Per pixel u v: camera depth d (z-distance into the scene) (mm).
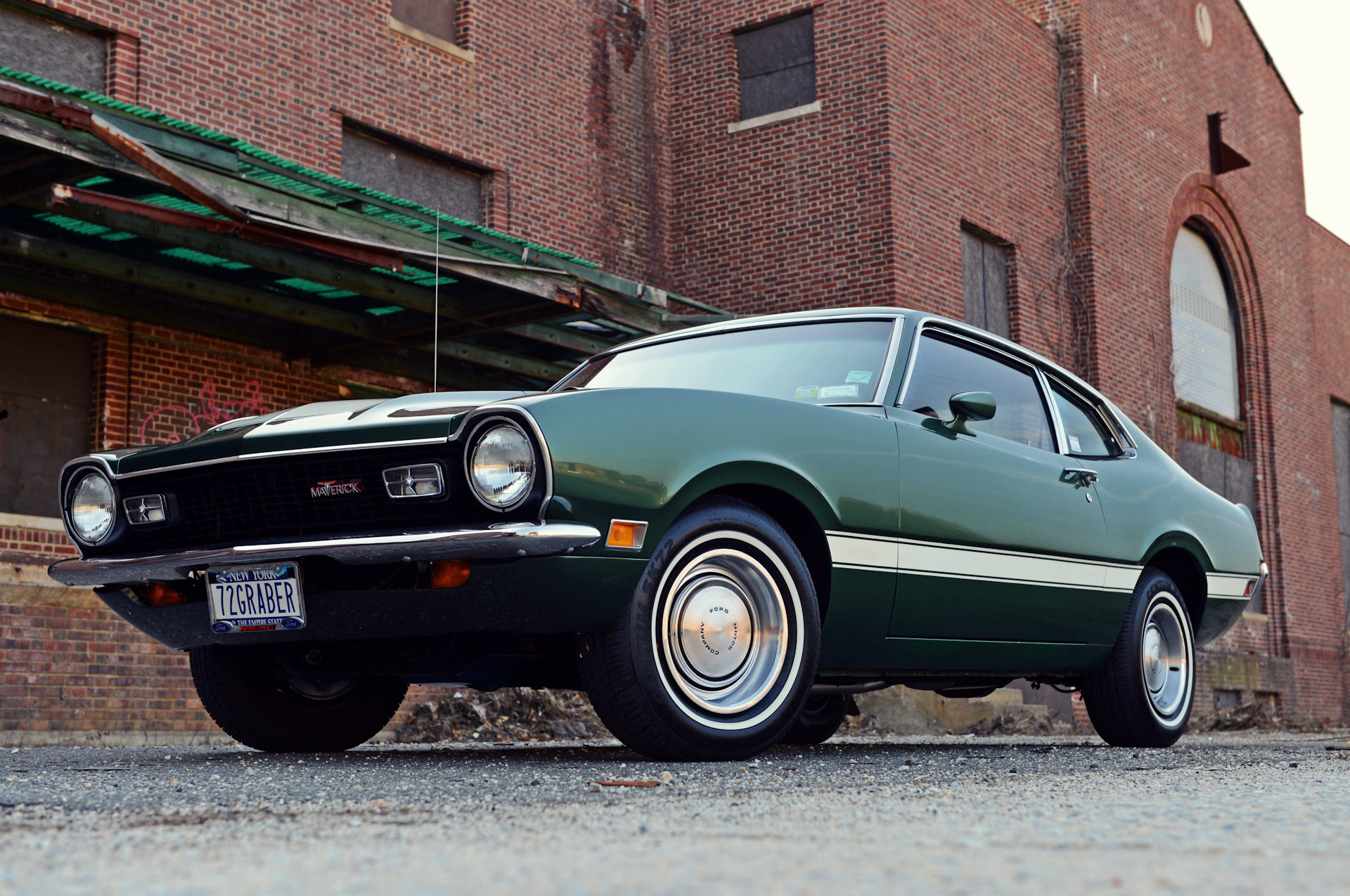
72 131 6773
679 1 15328
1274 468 21484
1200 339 20422
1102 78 17641
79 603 8484
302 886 1453
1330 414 24000
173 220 7137
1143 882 1437
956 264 14695
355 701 4570
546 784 2896
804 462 3680
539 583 3201
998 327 15648
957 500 4113
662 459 3354
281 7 11062
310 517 3453
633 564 3299
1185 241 20297
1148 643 5129
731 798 2541
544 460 3158
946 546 4059
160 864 1662
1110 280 17234
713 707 3490
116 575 3750
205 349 9750
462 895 1379
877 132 13969
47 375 8992
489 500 3191
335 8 11531
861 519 3793
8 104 6492
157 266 8562
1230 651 19625
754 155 14672
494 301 9430
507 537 3107
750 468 3533
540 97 13516
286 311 9258
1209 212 20344
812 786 2869
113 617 8664
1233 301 21406
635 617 3336
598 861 1614
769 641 3604
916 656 4086
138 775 3344
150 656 8820
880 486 3873
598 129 14172
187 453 3619
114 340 9258
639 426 3357
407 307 9086
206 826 2129
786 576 3619
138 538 3816
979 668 4348
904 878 1462
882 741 7070
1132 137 18250
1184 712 5285
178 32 10266
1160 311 18375
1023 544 4348
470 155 12695
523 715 10016
